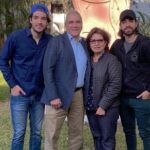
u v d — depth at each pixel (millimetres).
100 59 2748
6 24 9117
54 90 2666
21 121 2793
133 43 2725
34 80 2756
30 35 2723
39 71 2752
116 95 2732
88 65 2727
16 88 2750
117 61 2748
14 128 2809
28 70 2736
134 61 2719
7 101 5590
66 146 3521
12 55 2768
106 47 2797
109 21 4496
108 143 2760
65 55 2676
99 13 4496
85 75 2725
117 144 3594
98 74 2727
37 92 2783
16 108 2777
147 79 2736
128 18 2723
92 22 4492
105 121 2746
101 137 2795
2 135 3910
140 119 2793
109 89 2721
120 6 4500
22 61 2736
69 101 2678
